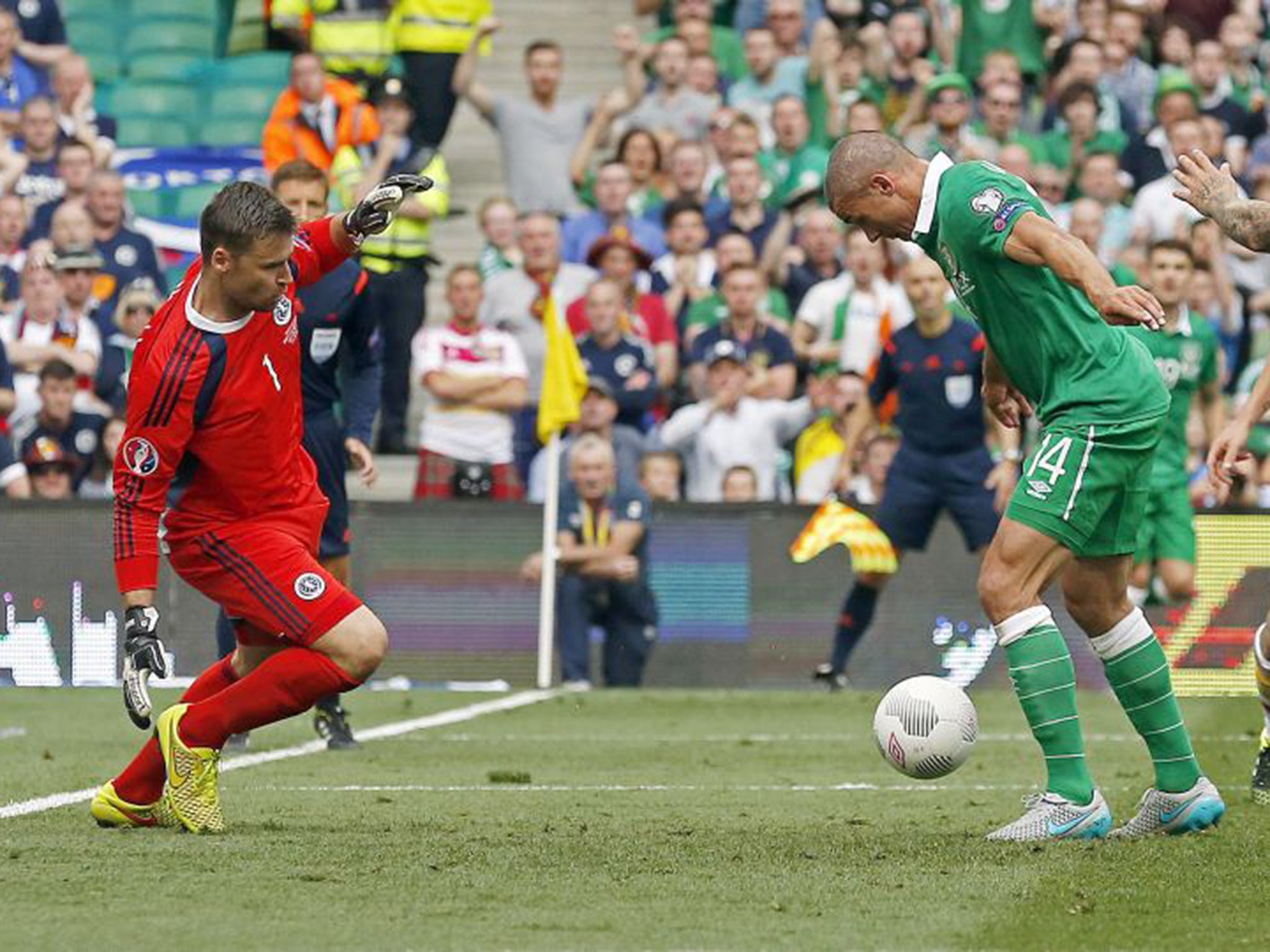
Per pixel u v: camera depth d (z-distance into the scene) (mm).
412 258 60156
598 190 63562
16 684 49125
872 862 20891
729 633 49438
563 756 34156
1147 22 71250
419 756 34094
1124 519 22875
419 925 17109
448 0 66188
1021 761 33375
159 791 23375
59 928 16844
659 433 57031
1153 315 21234
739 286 56719
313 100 60000
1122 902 18406
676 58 68125
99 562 49062
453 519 49688
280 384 22469
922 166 22766
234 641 37000
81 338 56438
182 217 67562
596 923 17234
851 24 67938
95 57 74312
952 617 48875
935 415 47406
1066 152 66125
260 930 16828
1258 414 23500
